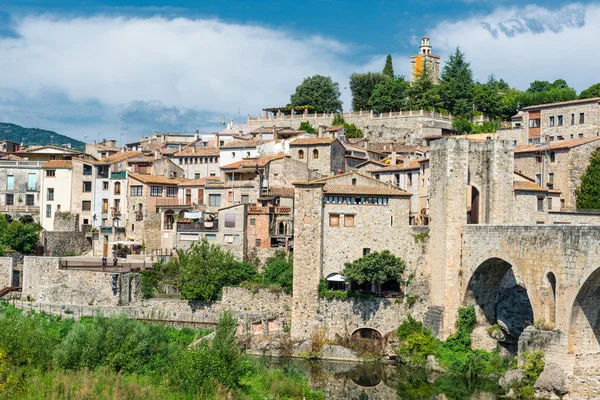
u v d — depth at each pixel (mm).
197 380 75375
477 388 88375
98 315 88188
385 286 108938
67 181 146000
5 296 121625
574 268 78688
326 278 108375
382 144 171125
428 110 180625
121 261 124875
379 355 102875
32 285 120812
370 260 105438
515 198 108625
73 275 118062
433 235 103938
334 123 185000
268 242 121375
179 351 82312
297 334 106938
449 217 100562
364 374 96000
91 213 144125
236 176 134750
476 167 105125
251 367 84812
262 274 116312
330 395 85625
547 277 83562
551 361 81375
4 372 72438
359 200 109500
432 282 103625
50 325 104562
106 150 175250
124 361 81625
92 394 72812
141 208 137500
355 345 104312
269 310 110875
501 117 196250
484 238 95750
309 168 140750
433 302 103125
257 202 127750
